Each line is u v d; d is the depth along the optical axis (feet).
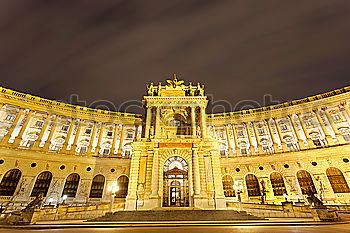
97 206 85.05
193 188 94.73
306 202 114.32
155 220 66.33
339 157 118.83
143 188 94.17
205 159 102.27
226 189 136.87
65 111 154.61
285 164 131.44
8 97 136.15
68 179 130.72
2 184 112.57
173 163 108.37
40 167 125.70
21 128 135.64
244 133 164.86
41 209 70.18
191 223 55.31
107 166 142.61
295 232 36.58
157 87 135.33
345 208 87.35
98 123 167.73
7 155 118.52
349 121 133.80
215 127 172.35
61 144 149.07
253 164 138.41
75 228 49.75
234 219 66.49
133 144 106.01
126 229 45.88
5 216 67.67
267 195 125.18
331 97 140.46
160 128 129.59
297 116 154.20
